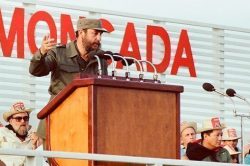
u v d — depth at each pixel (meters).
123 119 9.98
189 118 21.53
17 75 19.44
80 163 10.16
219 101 22.00
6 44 19.33
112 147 9.92
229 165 10.84
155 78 10.49
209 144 13.91
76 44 11.89
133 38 20.73
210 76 21.92
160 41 21.12
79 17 20.11
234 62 22.38
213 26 21.92
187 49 21.47
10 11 19.44
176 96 10.26
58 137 10.41
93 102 9.83
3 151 9.48
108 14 20.47
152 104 10.14
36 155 9.63
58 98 10.27
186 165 10.27
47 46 11.48
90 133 9.82
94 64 11.42
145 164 10.23
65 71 11.79
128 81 10.00
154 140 10.14
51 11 19.78
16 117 14.60
